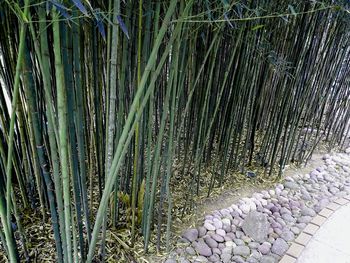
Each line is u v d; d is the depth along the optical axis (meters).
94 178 1.70
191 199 1.68
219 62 1.62
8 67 1.19
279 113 1.95
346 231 1.68
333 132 2.63
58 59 0.76
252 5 1.42
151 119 1.21
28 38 1.04
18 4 0.71
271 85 2.30
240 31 1.41
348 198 1.99
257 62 1.78
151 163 1.34
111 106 0.98
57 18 0.71
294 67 1.88
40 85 1.19
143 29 1.14
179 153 2.01
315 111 2.39
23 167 1.49
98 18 0.78
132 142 1.41
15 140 1.41
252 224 1.60
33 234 1.37
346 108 2.62
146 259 1.38
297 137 2.56
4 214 0.94
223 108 1.78
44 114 1.30
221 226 1.63
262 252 1.50
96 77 1.24
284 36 1.86
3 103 1.27
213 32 1.41
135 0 1.09
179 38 1.05
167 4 1.10
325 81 2.28
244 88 1.80
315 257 1.48
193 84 1.44
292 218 1.76
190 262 1.40
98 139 1.37
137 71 1.14
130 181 1.54
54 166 0.93
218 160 2.07
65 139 0.87
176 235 1.53
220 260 1.44
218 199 1.86
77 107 1.05
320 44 2.01
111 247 1.39
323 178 2.22
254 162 2.26
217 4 1.25
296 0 1.64
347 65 2.48
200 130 1.58
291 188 2.05
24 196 1.47
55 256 1.28
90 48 1.22
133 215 1.34
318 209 1.86
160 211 1.36
